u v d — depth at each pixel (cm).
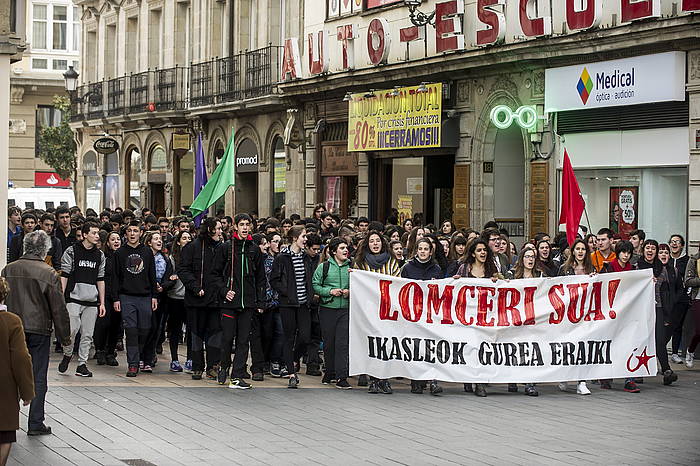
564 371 1538
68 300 1609
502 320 1533
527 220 2409
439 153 2694
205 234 1617
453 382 1529
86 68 4959
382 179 2961
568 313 1544
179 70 4053
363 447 1127
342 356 1580
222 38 3875
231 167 2000
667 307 1764
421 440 1170
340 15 3078
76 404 1366
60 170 5538
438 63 2594
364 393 1534
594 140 2239
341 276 1580
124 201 4491
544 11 2330
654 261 1742
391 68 2755
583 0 2167
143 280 1659
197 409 1352
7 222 2142
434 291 1534
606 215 2230
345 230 1825
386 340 1535
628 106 2153
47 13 6228
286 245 1634
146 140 4294
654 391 1574
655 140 2102
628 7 2069
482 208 2569
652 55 2072
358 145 2919
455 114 2617
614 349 1555
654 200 2119
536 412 1373
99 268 1627
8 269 1167
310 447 1123
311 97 3200
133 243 1664
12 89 5953
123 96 4425
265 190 3522
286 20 3438
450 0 2544
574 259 1605
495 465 1045
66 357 1638
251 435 1185
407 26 2795
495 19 2397
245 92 3512
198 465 1032
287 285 1588
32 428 1165
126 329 1652
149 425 1234
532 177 2388
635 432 1233
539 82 2364
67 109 5497
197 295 1612
